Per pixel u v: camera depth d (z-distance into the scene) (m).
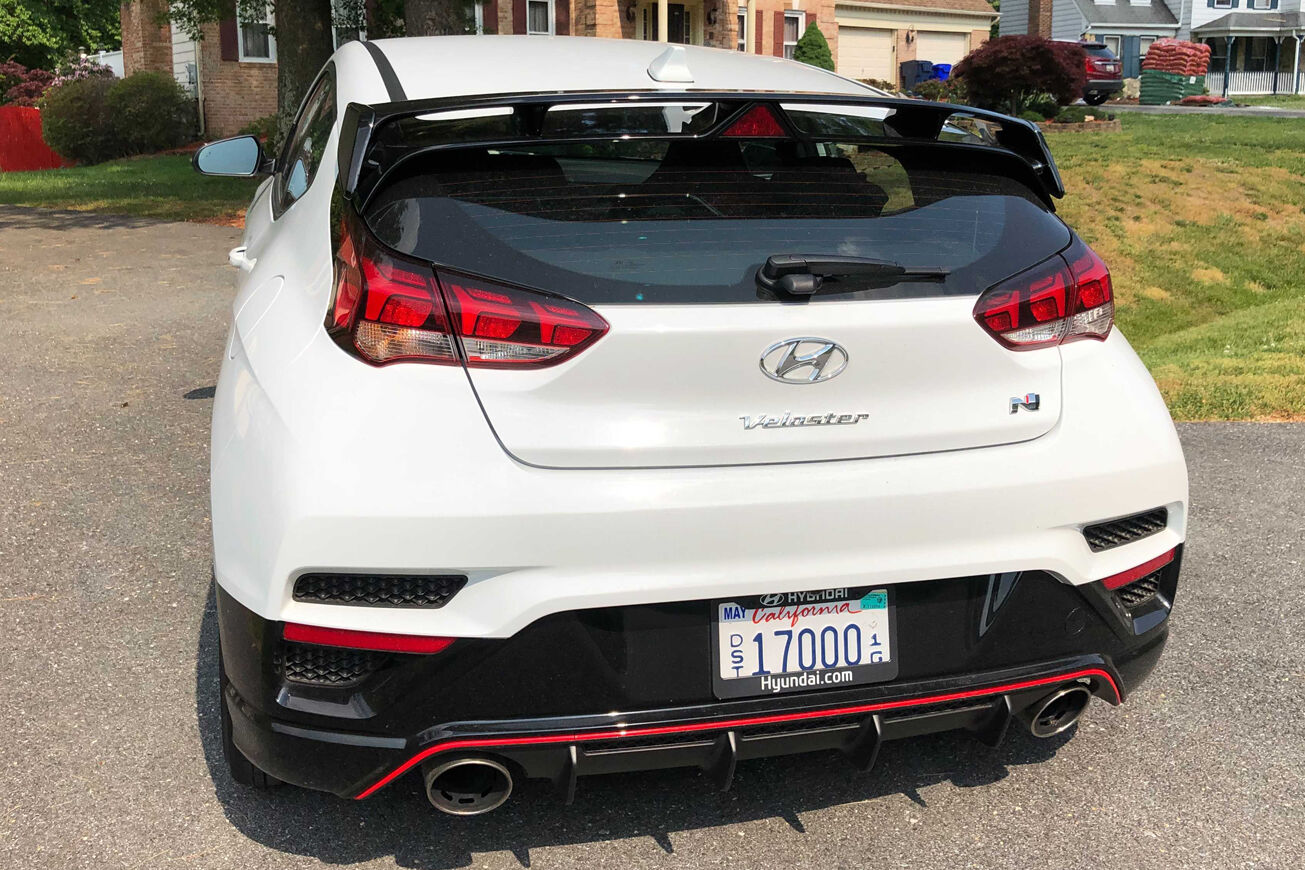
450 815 2.61
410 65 2.98
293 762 2.19
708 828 2.58
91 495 4.58
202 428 5.45
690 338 2.10
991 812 2.67
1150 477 2.44
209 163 4.31
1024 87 24.61
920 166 2.49
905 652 2.31
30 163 26.64
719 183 2.30
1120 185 17.31
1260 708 3.17
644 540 2.10
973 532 2.27
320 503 2.04
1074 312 2.42
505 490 2.06
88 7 38.78
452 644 2.08
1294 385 7.18
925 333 2.22
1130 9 51.06
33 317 7.88
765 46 32.94
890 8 39.03
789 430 2.18
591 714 2.17
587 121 2.25
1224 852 2.53
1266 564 4.21
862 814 2.65
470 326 2.08
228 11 19.42
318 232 2.54
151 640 3.43
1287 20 51.81
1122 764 2.88
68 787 2.69
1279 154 19.77
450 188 2.21
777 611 2.23
